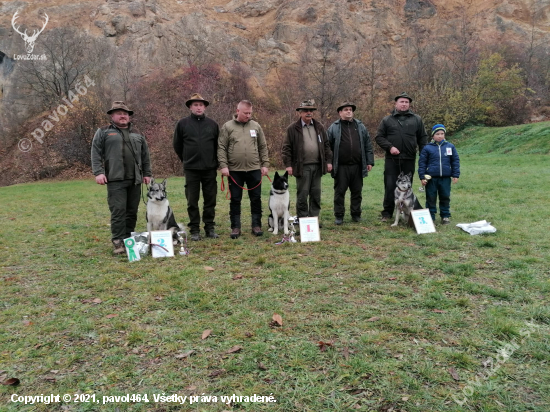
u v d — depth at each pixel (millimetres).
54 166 26062
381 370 2301
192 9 39656
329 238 5750
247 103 5730
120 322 3061
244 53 37125
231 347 2637
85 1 35312
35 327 3039
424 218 5926
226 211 8641
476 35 37812
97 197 12680
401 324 2871
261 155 6125
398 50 37688
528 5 39875
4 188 19031
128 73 29953
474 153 23844
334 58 35469
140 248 5109
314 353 2510
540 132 22281
